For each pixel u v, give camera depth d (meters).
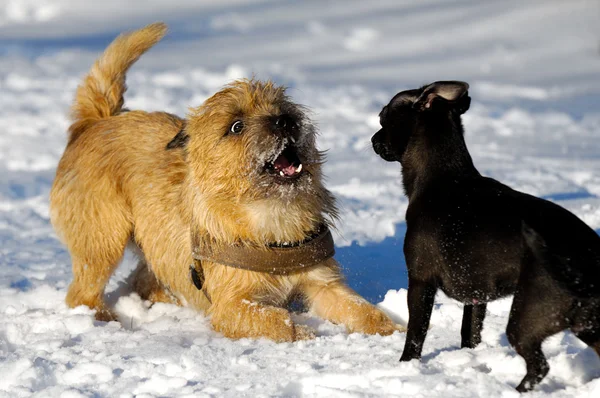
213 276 9.57
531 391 6.26
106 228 10.66
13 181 18.89
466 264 6.88
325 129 24.73
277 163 9.20
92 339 8.69
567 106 29.23
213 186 9.30
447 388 6.46
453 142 7.62
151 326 9.84
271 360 7.66
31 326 9.27
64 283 11.71
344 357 7.65
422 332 7.24
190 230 9.88
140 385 7.01
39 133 24.36
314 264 9.56
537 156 20.72
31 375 7.25
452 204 7.19
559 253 6.08
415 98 7.91
